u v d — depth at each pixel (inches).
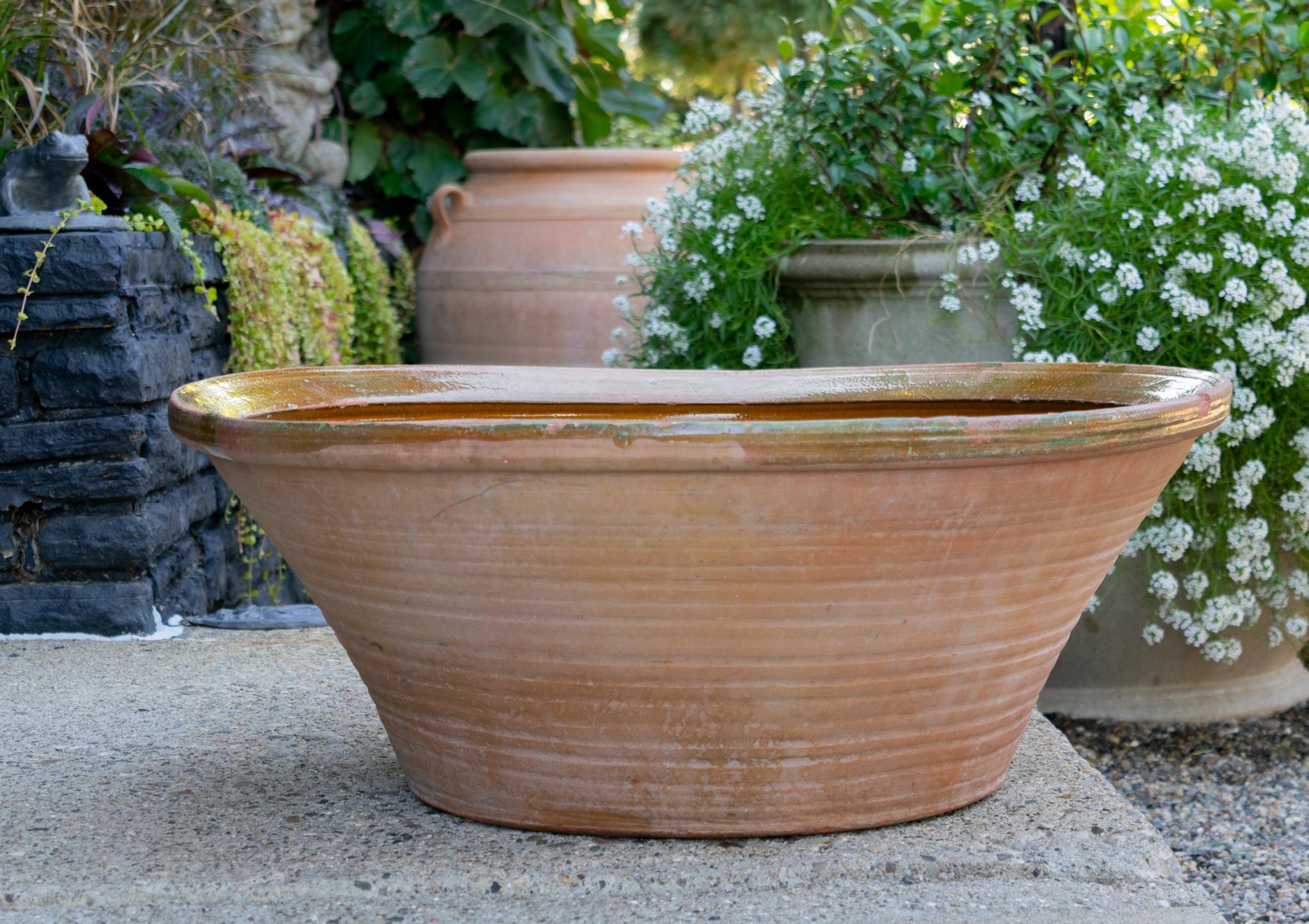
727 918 47.9
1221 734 96.4
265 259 117.8
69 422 92.6
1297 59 103.3
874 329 95.9
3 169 95.3
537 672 50.3
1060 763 63.4
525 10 214.8
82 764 64.1
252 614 101.4
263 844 53.6
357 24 218.4
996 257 89.4
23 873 50.8
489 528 47.1
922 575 48.2
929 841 53.4
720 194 107.0
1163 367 62.4
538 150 189.2
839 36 111.6
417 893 49.7
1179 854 76.0
